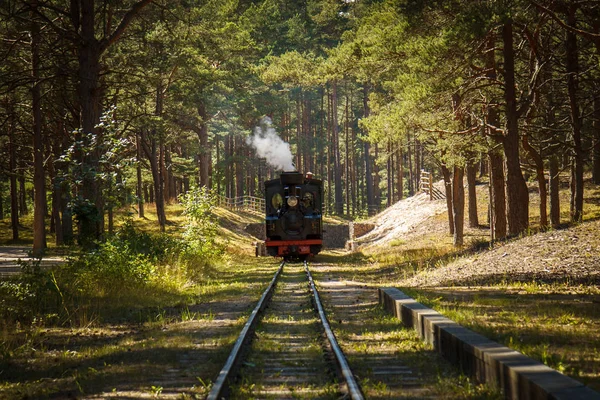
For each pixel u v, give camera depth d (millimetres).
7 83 66562
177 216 129750
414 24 60094
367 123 73625
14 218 115500
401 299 31312
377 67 71812
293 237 82438
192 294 44469
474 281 43625
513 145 58656
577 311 28266
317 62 102312
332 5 164750
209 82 110875
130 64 84938
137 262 46094
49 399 17609
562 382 13859
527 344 21266
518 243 53062
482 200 115438
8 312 31922
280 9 199500
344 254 105500
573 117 60562
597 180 108625
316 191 84812
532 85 58031
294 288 48375
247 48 123438
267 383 18625
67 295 38219
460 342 19594
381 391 17062
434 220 108188
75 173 48781
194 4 102625
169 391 17781
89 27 61281
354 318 32094
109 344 26203
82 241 45719
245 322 29719
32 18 68500
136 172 132375
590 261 42469
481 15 50906
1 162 115500
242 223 136500
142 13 87250
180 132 125312
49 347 26188
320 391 17359
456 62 60969
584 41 67938
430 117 65625
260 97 161000
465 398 16172
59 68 65875
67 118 90438
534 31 63719
